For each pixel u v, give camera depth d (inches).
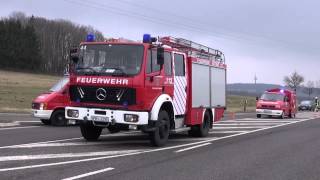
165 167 433.7
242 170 434.9
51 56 5019.7
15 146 531.5
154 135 560.7
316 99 2362.2
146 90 538.9
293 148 613.6
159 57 550.0
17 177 363.9
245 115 1541.6
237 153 547.5
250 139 710.5
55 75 4315.9
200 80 694.5
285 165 471.8
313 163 488.7
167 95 582.6
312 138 754.2
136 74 534.0
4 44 4411.9
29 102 1631.4
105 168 414.0
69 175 376.8
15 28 4542.3
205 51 720.3
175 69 612.4
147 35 549.3
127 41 550.3
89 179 365.7
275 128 954.1
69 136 651.5
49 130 732.7
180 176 394.6
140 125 534.9
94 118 545.6
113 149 536.4
